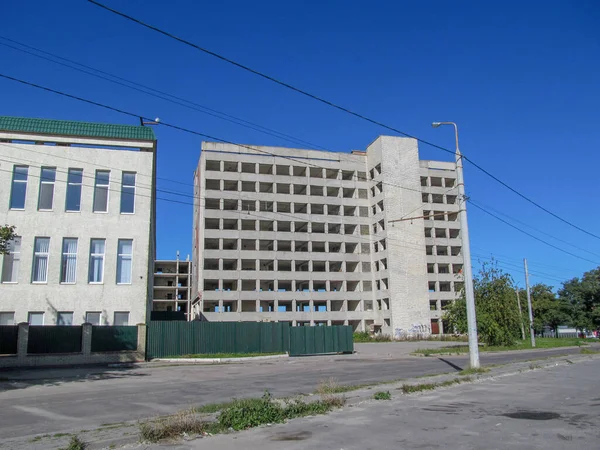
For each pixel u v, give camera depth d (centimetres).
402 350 3878
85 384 1667
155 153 3291
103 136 2959
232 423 844
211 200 7206
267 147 7544
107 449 714
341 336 3562
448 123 2047
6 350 2372
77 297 2759
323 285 7962
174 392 1416
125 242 2912
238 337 3106
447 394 1232
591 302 8050
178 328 2889
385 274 7344
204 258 6875
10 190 2766
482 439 727
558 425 820
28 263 2722
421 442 718
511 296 3859
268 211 7331
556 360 2273
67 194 2856
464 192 1984
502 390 1298
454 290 7712
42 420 991
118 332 2647
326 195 7719
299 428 838
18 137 2838
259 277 6988
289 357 3102
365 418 918
